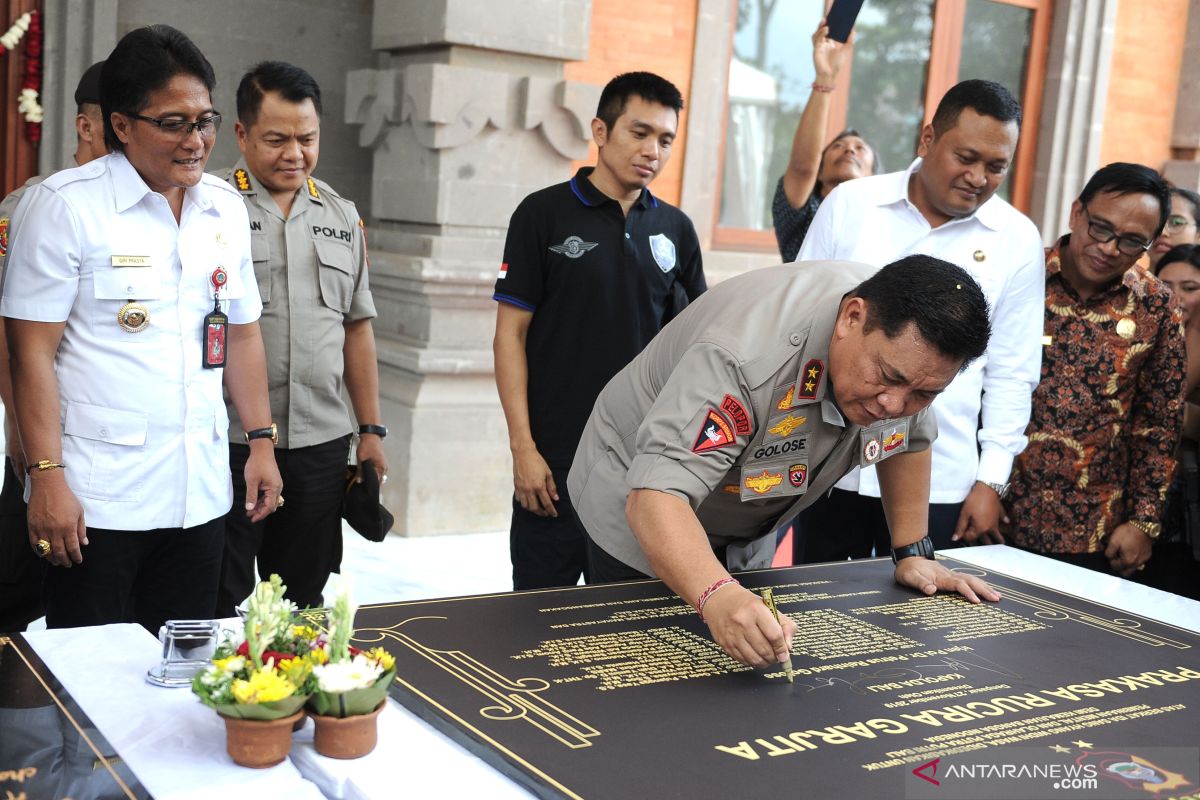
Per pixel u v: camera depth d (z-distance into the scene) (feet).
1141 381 9.37
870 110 20.75
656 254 9.57
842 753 4.70
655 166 9.39
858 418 5.91
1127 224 8.59
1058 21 22.12
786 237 12.04
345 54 16.85
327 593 12.19
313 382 9.43
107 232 6.80
